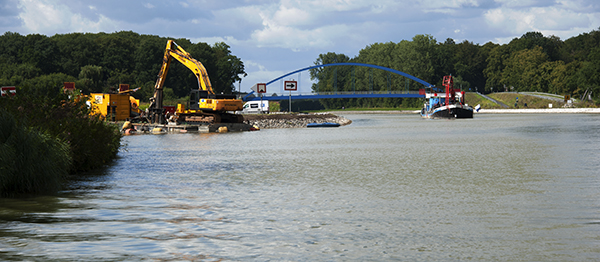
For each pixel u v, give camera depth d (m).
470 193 17.02
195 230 11.75
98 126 26.59
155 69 181.75
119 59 187.12
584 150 33.16
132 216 13.27
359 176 21.81
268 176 22.08
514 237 11.05
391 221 12.77
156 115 71.06
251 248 10.27
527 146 37.56
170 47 71.44
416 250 10.15
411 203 15.29
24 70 154.62
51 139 18.38
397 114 184.12
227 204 15.19
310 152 35.19
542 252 9.91
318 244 10.59
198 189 18.25
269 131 70.38
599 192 16.83
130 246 10.30
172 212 13.87
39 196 16.28
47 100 23.28
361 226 12.23
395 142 45.19
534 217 13.05
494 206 14.66
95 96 70.44
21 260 9.28
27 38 179.12
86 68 164.75
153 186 19.00
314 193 17.30
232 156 32.28
